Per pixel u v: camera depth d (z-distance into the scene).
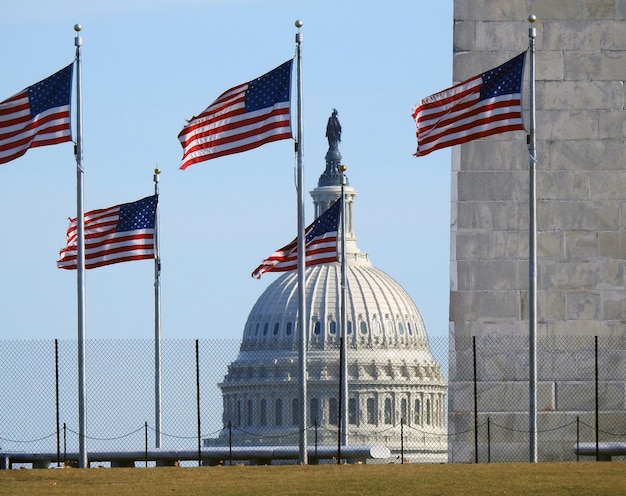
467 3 164.88
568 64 163.75
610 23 164.00
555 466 135.75
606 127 163.75
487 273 163.62
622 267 163.38
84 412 172.50
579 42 163.88
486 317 163.50
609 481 123.88
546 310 163.62
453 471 132.12
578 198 163.62
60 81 174.50
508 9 164.75
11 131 174.00
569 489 120.06
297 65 171.12
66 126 174.12
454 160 164.25
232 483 126.69
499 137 164.12
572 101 163.75
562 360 163.38
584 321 163.38
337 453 193.25
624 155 163.75
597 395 161.75
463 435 163.62
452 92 162.62
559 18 164.00
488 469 133.50
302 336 168.38
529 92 162.75
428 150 162.50
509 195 163.88
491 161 164.12
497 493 118.75
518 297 163.50
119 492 122.69
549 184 163.75
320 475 131.12
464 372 163.50
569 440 163.25
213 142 170.50
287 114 169.62
